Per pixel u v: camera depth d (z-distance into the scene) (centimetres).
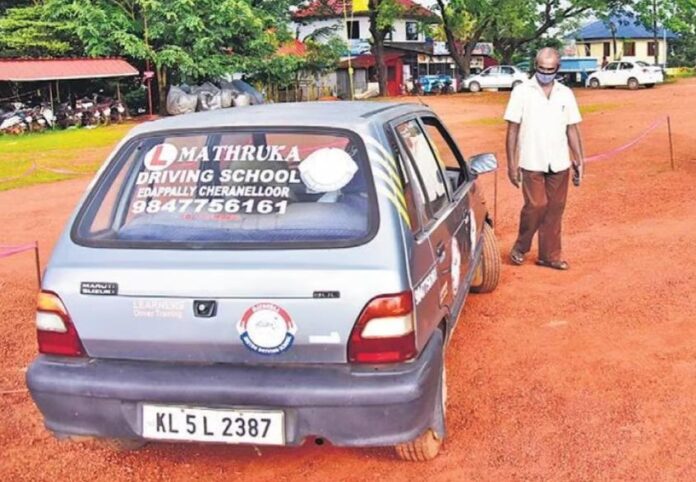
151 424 331
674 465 366
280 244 331
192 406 326
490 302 620
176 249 337
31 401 470
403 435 320
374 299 316
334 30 4309
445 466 373
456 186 525
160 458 391
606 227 873
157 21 3241
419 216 373
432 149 471
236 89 3406
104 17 3141
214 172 366
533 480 358
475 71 5856
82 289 335
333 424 318
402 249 329
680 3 4381
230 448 398
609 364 486
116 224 357
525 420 416
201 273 325
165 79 3391
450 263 417
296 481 364
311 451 391
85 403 334
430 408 332
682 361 486
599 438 393
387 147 368
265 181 358
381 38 4556
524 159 687
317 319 317
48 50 3234
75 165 1797
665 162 1324
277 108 418
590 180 1189
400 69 5247
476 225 564
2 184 1504
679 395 438
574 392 448
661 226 857
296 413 320
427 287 350
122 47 3219
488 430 407
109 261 338
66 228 359
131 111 3550
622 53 7125
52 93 3212
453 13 4606
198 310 324
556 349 516
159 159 377
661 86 4300
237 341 323
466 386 463
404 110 448
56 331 341
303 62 3847
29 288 734
